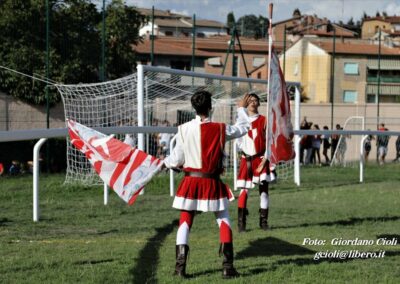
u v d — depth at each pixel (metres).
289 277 6.04
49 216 9.42
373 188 14.09
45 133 7.34
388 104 32.72
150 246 7.38
